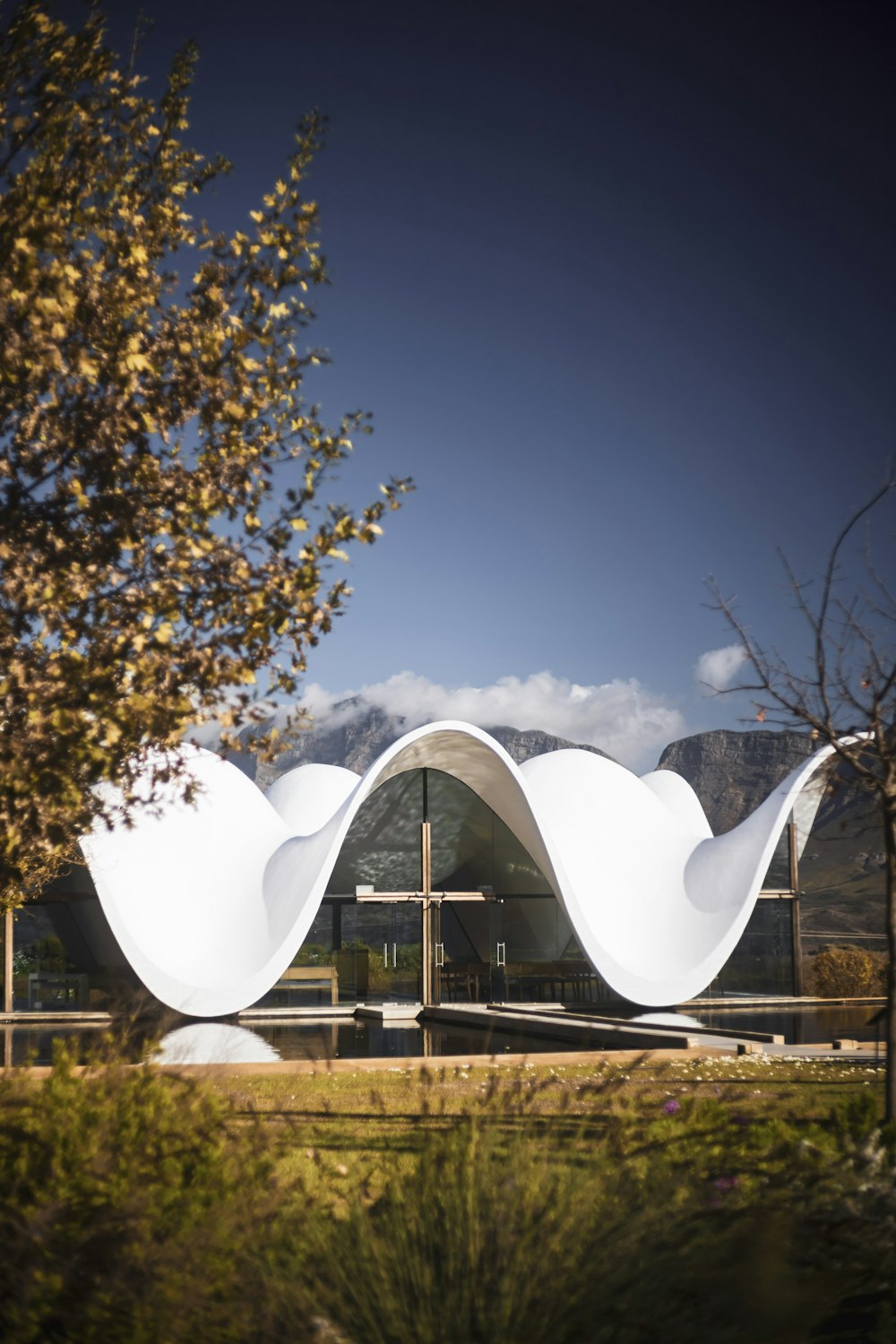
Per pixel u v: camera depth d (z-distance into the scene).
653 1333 3.08
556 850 23.27
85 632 4.71
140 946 19.91
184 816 22.59
